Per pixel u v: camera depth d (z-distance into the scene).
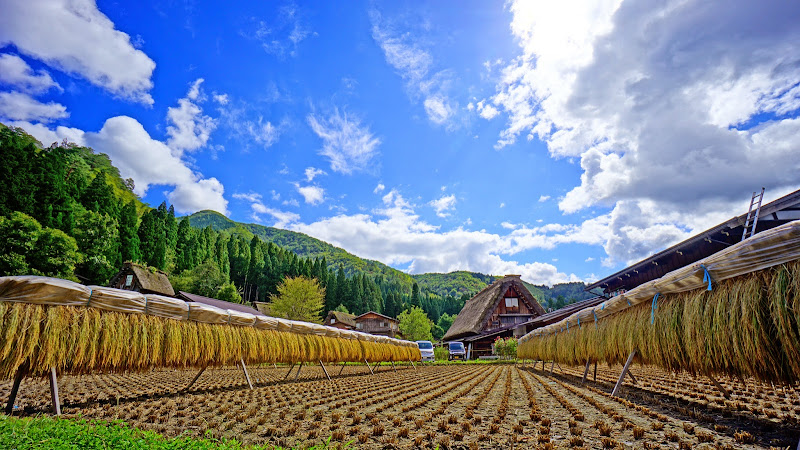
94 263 41.25
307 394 7.86
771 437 3.79
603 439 3.77
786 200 11.39
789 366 3.60
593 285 20.45
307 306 49.47
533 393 8.06
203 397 7.23
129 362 6.34
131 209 55.97
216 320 8.29
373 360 15.79
